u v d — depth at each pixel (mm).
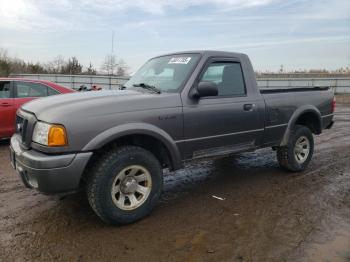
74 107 3414
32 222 3734
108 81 27062
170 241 3344
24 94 7516
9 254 3086
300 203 4309
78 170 3316
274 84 26078
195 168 5910
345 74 33875
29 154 3365
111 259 3025
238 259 3021
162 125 3832
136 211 3705
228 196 4562
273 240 3355
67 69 36156
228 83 4625
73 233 3492
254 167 5984
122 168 3562
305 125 6016
